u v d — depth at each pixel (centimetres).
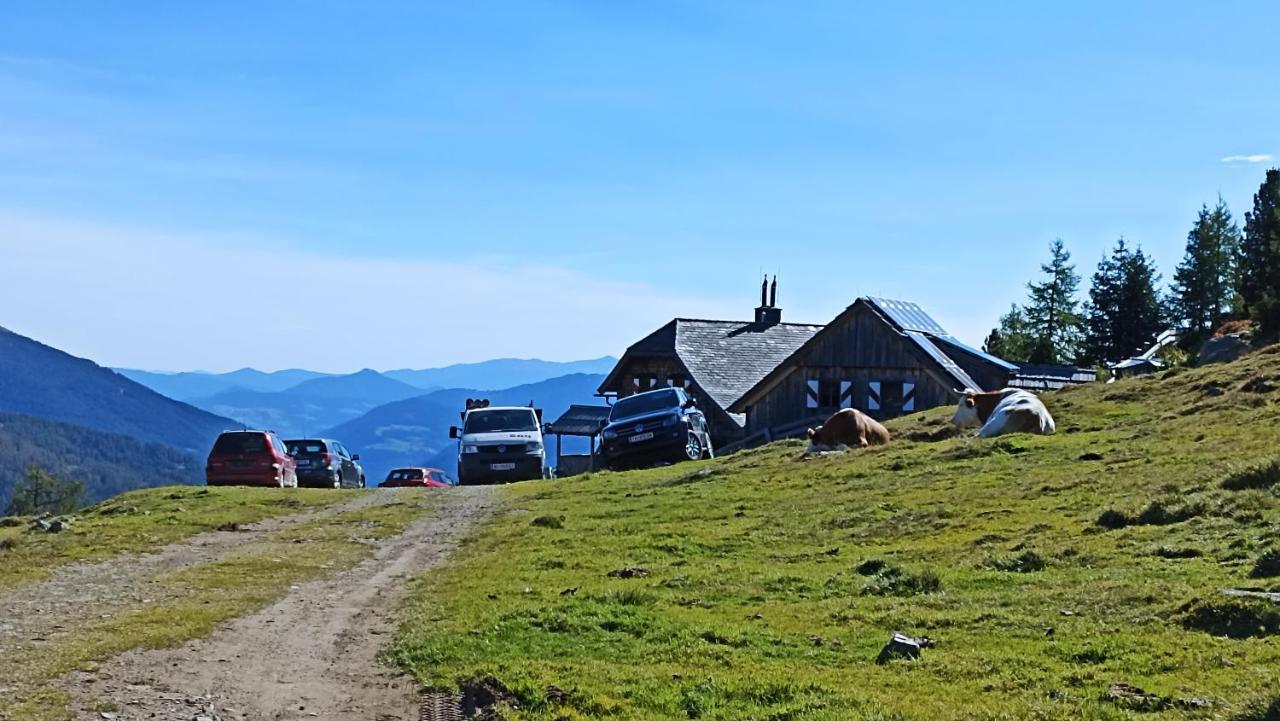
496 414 4381
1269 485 1784
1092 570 1495
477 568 1869
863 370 5394
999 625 1258
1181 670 1037
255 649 1318
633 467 4150
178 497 3183
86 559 2059
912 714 955
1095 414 3284
